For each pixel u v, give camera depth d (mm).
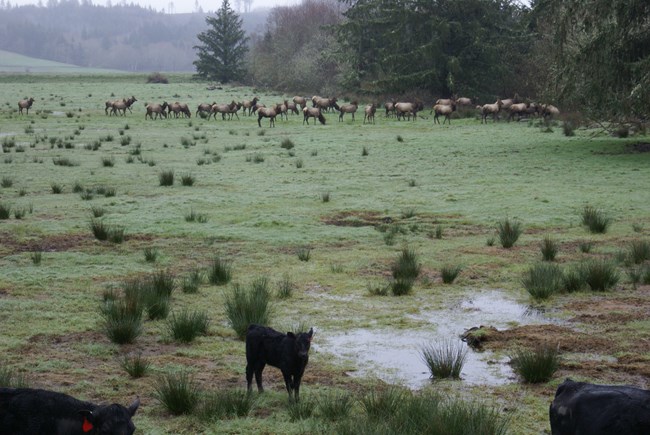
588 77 29766
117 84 93250
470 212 19312
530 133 38438
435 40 57469
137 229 17078
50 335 9945
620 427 5281
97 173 25594
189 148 33438
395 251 15461
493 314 11234
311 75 82812
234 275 13445
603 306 11516
